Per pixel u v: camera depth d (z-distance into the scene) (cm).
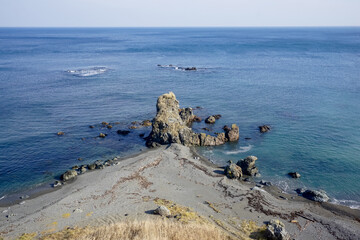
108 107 8081
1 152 5378
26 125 6675
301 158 5291
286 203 3988
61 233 3070
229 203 3928
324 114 7481
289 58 17512
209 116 7344
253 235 3203
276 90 9875
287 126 6744
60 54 19100
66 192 4172
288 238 3086
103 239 2833
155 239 2773
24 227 3291
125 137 6197
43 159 5206
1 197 4084
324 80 11281
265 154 5462
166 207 3659
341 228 3466
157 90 9944
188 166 4956
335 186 4422
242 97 9094
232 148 5741
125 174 4619
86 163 5116
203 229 3064
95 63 15650
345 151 5503
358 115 7369
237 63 15788
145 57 18262
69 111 7681
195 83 11012
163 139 5866
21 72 12569
